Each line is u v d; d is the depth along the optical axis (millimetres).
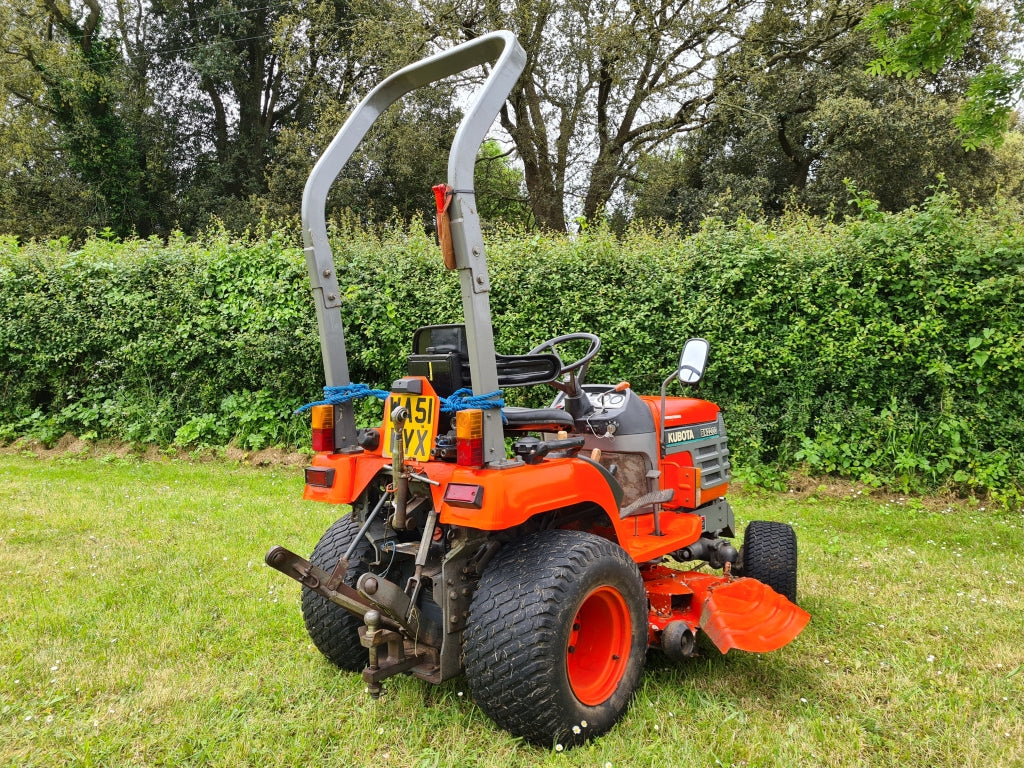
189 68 26922
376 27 21047
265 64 28281
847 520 6414
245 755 2760
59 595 4383
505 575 2758
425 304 8461
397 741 2854
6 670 3410
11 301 10031
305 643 3742
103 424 9695
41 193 25719
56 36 27625
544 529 3172
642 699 3098
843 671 3473
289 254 8898
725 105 20781
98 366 9938
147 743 2824
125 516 6336
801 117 21156
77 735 2877
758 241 7633
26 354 10164
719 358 7555
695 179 24094
